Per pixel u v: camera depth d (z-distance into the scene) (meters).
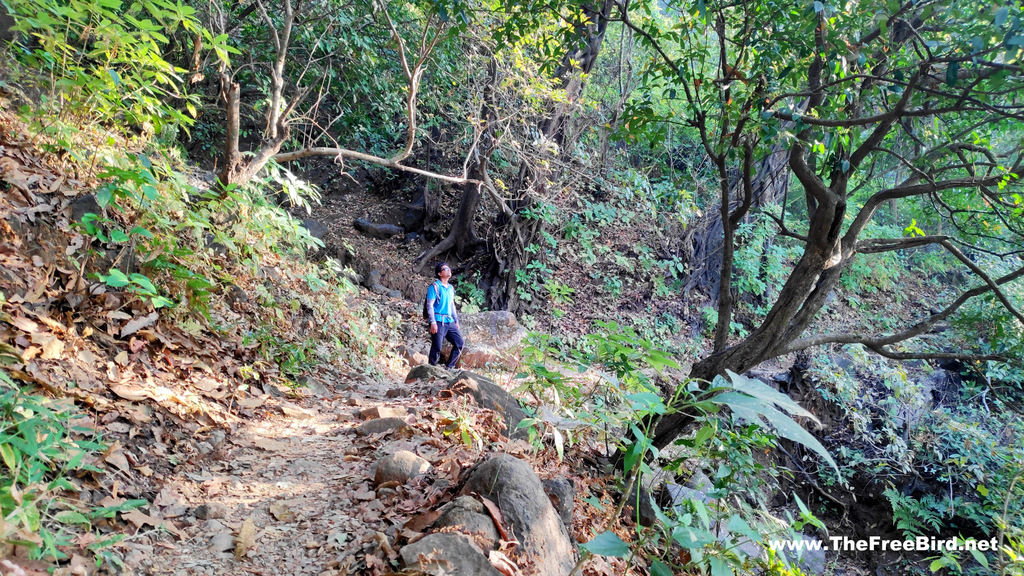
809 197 5.63
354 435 4.24
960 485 10.02
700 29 5.00
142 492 2.80
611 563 3.45
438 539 2.45
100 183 4.42
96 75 4.73
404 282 13.76
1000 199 5.00
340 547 2.71
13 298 3.28
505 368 7.88
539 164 13.20
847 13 4.44
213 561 2.51
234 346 4.96
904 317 15.52
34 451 2.13
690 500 2.39
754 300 15.41
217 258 5.63
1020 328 5.66
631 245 15.41
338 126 15.42
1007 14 3.04
